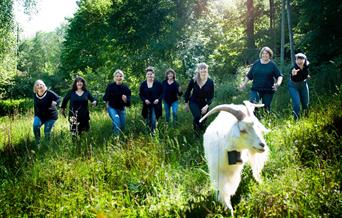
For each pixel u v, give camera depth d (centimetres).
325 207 474
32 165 723
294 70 895
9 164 800
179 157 715
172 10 3191
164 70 2653
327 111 809
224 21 3434
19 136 1084
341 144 639
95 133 999
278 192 516
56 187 627
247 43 3222
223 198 538
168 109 1104
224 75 2559
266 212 482
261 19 3556
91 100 1032
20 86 4509
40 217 557
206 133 586
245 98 1523
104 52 3934
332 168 556
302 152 638
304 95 927
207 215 506
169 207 546
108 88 1016
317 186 514
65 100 1027
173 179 630
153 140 779
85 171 671
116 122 989
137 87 3102
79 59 4156
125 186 618
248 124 511
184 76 2609
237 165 543
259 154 583
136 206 565
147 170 652
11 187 641
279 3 3291
